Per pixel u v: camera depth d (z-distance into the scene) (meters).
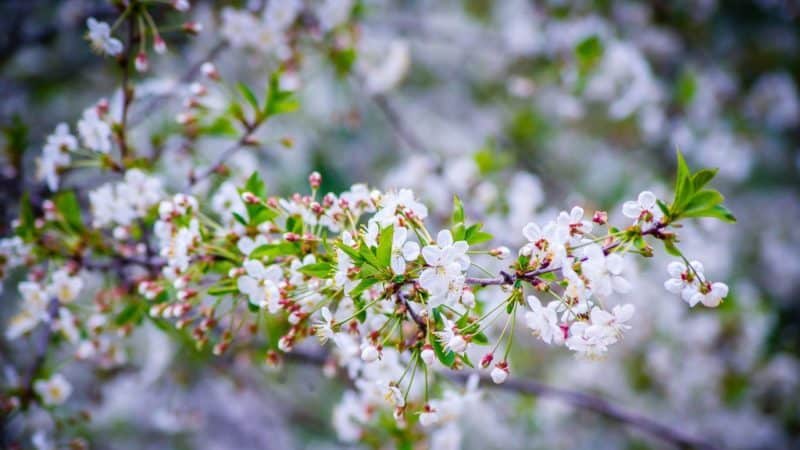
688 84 4.46
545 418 4.31
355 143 4.93
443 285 1.49
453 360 1.59
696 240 4.48
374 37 4.43
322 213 1.79
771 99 5.20
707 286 1.55
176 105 3.65
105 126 2.25
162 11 3.33
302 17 3.37
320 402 5.13
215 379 4.13
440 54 5.32
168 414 3.75
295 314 1.70
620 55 4.14
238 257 1.94
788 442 4.93
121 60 2.24
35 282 2.34
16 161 2.88
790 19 5.23
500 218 3.84
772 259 5.55
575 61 4.33
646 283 4.51
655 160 5.06
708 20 5.17
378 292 1.71
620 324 1.49
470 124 5.31
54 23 3.93
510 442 4.50
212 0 3.43
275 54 3.41
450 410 2.25
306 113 4.62
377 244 1.57
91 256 2.43
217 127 2.59
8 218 2.86
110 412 4.39
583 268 1.48
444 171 3.81
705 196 1.50
